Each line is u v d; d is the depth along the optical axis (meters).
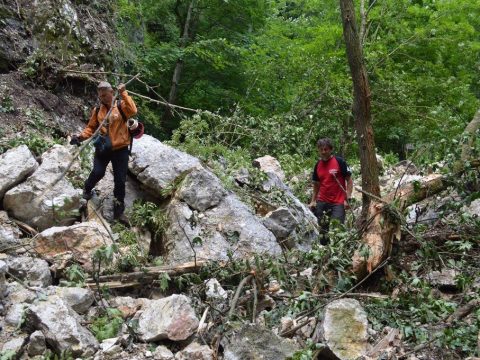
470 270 4.86
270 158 8.06
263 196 6.59
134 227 5.64
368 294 4.50
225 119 8.02
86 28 9.98
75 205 5.57
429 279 4.81
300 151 9.27
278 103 13.84
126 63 11.14
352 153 11.80
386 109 11.45
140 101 11.26
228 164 6.87
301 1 17.20
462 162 5.36
